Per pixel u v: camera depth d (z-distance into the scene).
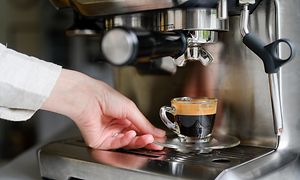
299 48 0.70
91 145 0.73
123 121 0.77
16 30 1.11
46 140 1.02
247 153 0.67
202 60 0.68
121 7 0.67
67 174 0.70
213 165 0.61
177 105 0.70
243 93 0.73
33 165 0.81
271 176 0.62
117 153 0.70
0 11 1.10
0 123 1.09
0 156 1.10
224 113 0.75
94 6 0.68
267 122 0.71
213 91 0.76
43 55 1.13
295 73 0.69
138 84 0.85
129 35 0.53
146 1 0.64
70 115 0.71
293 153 0.70
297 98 0.70
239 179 0.59
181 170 0.60
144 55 0.56
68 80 0.69
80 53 1.12
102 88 0.73
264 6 0.69
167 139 0.72
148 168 0.62
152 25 0.68
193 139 0.69
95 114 0.72
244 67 0.73
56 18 1.11
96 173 0.66
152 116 0.84
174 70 0.80
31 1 1.11
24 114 0.68
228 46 0.74
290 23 0.69
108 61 0.55
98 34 0.80
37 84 0.66
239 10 0.67
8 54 0.64
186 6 0.63
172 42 0.61
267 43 0.69
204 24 0.64
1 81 0.63
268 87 0.71
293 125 0.70
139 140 0.70
